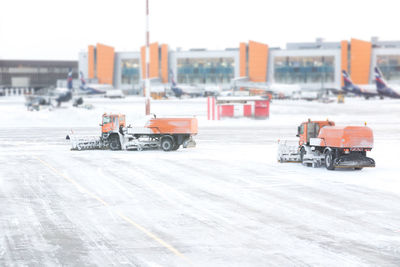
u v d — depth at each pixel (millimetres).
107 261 45219
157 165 114938
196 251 48312
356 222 60375
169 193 79562
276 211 66375
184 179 94188
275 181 92125
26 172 103438
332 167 106312
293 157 120812
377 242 51625
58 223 59594
